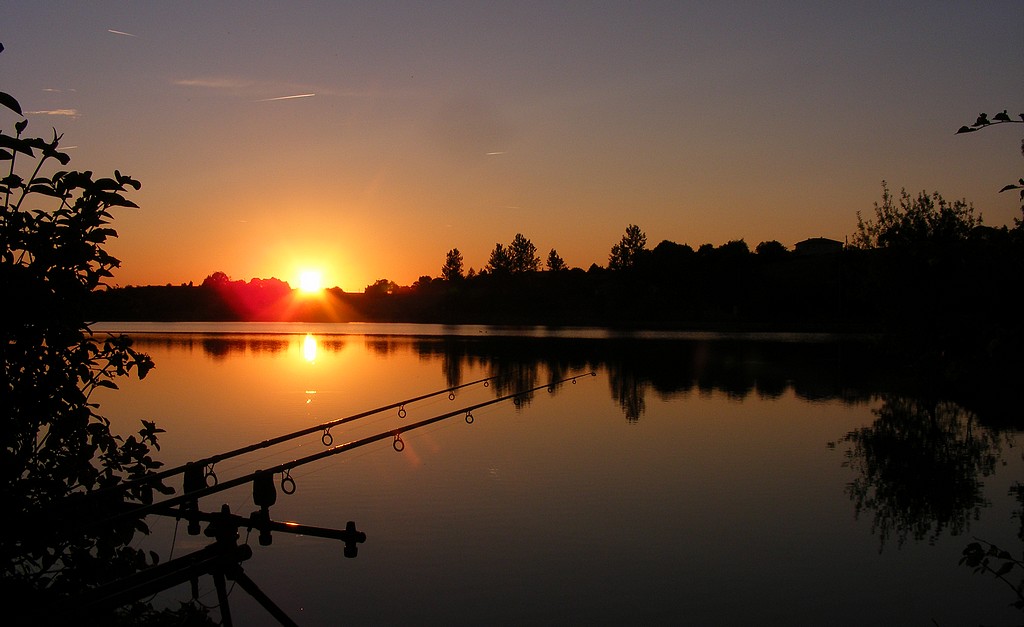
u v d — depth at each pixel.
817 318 85.25
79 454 5.84
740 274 93.94
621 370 37.50
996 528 12.06
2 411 5.28
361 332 81.25
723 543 11.34
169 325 104.62
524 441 18.97
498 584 9.76
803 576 10.20
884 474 15.41
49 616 4.36
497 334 76.12
